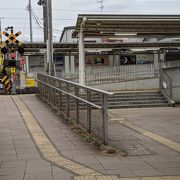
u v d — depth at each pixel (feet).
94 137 31.55
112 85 85.40
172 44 143.02
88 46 137.08
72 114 39.86
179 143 32.86
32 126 38.70
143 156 27.58
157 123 46.11
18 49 79.00
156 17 69.31
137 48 142.20
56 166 24.30
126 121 48.11
